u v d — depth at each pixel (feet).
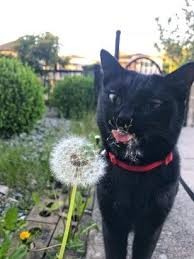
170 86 0.84
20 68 2.93
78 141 0.77
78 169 0.71
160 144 0.84
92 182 0.73
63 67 7.61
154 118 0.82
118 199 0.87
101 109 0.90
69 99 4.28
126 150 0.84
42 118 3.52
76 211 1.23
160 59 5.56
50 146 1.89
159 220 0.90
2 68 2.78
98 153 0.81
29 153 1.99
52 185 1.54
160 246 1.16
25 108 2.79
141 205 0.87
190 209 1.45
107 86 0.89
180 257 1.10
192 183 1.78
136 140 0.82
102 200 0.90
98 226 1.20
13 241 1.03
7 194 1.52
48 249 1.03
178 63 4.72
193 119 3.42
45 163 1.65
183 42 4.90
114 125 0.83
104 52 0.93
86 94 4.33
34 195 1.28
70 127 3.00
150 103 0.82
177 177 0.91
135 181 0.86
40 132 3.04
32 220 1.24
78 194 1.19
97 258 1.06
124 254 0.97
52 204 1.33
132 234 1.19
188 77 0.84
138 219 0.90
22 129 2.83
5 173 1.66
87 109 4.31
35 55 6.97
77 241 1.08
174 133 0.85
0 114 2.69
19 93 2.76
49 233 1.16
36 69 6.61
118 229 0.92
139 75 0.87
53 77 6.42
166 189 0.87
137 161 0.85
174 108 0.83
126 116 0.79
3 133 2.77
